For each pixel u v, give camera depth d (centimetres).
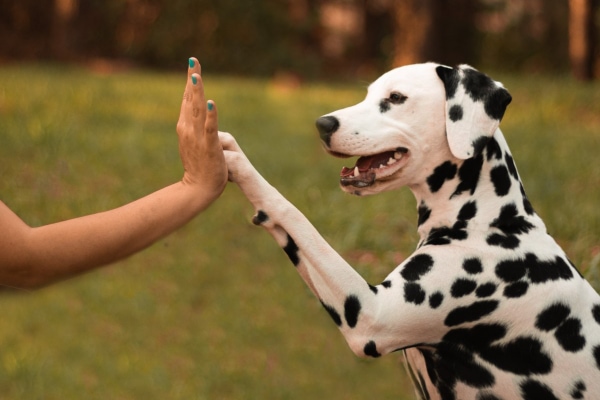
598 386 362
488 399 370
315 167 1088
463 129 359
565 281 364
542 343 360
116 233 273
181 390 621
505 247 361
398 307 344
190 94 294
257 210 343
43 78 1706
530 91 1689
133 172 1036
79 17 2556
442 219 373
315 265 340
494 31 2859
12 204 887
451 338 362
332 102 1705
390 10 2931
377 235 788
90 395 616
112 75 1950
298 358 656
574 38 2184
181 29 2600
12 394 618
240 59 2606
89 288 753
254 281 766
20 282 268
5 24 2636
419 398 403
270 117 1476
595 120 1552
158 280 770
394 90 371
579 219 786
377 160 377
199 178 295
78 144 1127
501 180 372
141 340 683
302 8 2816
